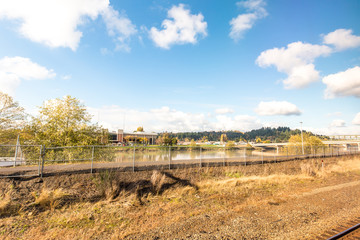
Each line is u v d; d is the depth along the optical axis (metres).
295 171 21.45
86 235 6.71
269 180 16.11
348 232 6.76
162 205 10.10
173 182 13.67
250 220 8.06
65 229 7.16
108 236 6.73
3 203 8.34
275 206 10.01
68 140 18.55
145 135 108.06
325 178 18.52
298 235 6.63
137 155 29.28
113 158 20.45
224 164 18.64
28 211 8.43
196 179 14.79
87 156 17.94
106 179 11.85
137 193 11.49
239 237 6.54
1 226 7.18
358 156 36.97
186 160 19.45
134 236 6.66
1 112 20.16
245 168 19.09
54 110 19.45
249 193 12.67
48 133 18.62
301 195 12.33
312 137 43.81
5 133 19.86
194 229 7.21
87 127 20.06
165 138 82.31
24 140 18.44
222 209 9.60
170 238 6.50
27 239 6.50
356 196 12.12
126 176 13.02
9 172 11.34
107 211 8.95
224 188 13.41
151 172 14.07
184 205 10.16
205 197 11.66
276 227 7.36
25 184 10.35
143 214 8.84
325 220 8.05
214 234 6.77
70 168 12.88
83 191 10.84
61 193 10.00
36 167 13.22
